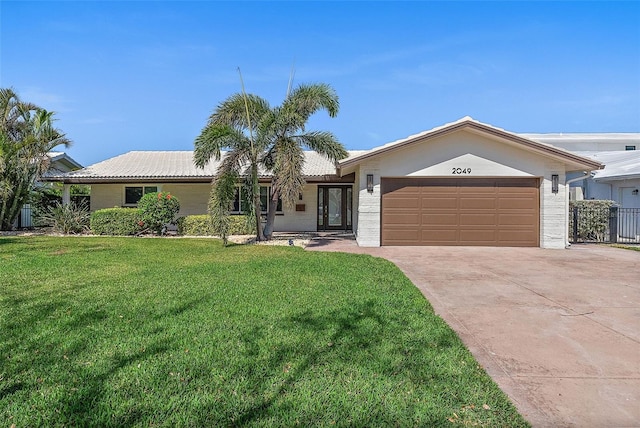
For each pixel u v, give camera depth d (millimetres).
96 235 16281
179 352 3939
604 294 6734
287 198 12867
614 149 27859
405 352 4016
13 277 7508
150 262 9383
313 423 2781
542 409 3049
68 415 2838
